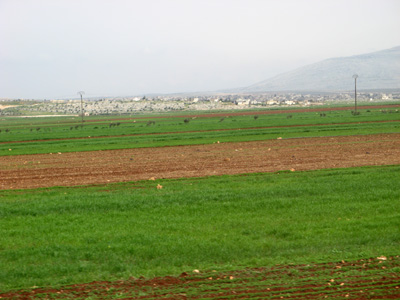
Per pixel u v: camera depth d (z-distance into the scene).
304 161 35.50
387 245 14.78
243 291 11.38
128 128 100.06
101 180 30.34
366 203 20.06
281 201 20.66
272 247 14.92
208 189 24.39
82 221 18.75
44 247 15.39
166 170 33.84
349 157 36.81
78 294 11.49
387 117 97.00
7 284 12.33
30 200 23.17
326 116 115.50
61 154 50.50
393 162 33.00
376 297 10.81
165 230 17.20
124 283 12.16
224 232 16.73
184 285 11.88
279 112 177.00
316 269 12.78
